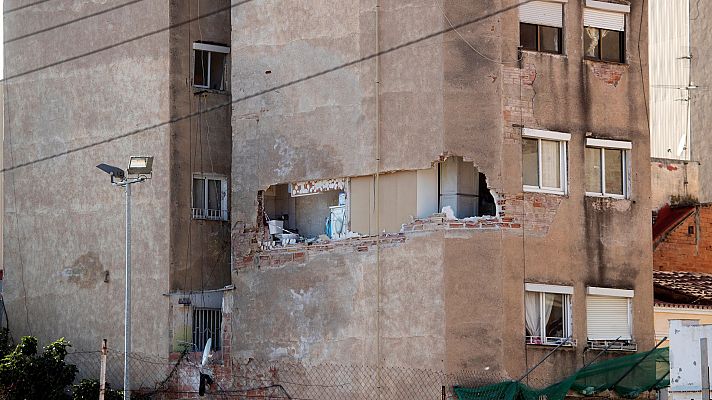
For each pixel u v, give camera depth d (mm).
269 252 42750
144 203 45375
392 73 40812
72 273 47094
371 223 41062
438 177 40375
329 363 41031
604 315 41562
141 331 44969
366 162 40969
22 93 49094
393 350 39844
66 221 47406
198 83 46156
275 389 41969
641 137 42688
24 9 49344
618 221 42000
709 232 50656
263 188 43062
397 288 40031
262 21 43594
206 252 45562
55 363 43062
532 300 40281
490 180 39938
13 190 49125
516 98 40625
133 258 45500
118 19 46719
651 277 42375
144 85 45781
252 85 43594
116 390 44844
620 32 42906
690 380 34219
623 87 42531
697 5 54844
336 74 41938
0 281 53094
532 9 41344
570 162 41344
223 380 43156
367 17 41406
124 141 46094
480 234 39719
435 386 38875
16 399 42031
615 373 39438
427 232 39719
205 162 45781
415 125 40219
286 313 42156
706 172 53438
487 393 38281
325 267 41562
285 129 42812
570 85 41594
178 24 45719
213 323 45188
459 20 40281
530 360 39812
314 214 43375
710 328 33844
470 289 39375
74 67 47656
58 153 47844
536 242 40406
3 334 47375
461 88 40031
